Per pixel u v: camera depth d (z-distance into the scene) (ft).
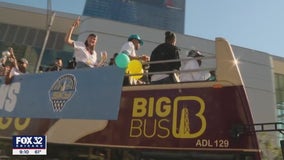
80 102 17.85
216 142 14.35
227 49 15.53
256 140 13.87
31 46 134.21
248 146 13.83
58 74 19.39
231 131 14.17
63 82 18.97
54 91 19.02
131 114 16.51
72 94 18.33
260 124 13.98
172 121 15.52
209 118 14.83
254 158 13.65
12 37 134.72
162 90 16.34
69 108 18.03
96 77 18.11
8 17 135.74
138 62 18.65
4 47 131.54
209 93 15.26
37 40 136.56
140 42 23.88
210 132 14.60
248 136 13.97
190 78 21.34
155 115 15.98
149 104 16.34
